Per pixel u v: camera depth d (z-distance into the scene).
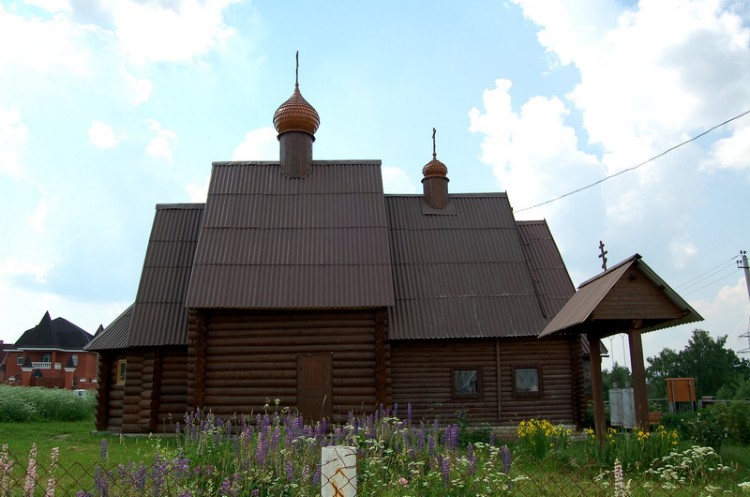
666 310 10.77
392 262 21.97
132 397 19.27
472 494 6.88
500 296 21.05
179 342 18.95
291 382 18.05
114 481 6.04
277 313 18.45
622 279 10.86
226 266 18.88
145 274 20.62
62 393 27.98
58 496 8.06
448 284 21.36
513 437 17.81
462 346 20.17
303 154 22.05
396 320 20.09
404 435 8.84
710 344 53.91
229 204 20.77
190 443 9.32
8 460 6.79
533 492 7.75
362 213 20.69
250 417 14.65
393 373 19.83
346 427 9.24
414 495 6.84
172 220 22.28
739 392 41.97
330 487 4.52
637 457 10.08
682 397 25.11
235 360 18.16
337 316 18.48
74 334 62.00
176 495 6.15
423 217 23.73
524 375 20.17
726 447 14.05
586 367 23.34
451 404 19.69
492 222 23.64
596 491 7.88
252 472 7.30
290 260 19.20
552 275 22.64
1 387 29.14
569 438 11.86
